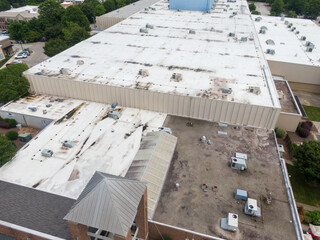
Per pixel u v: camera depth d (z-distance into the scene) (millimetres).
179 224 26359
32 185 30281
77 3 139375
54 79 45844
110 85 43469
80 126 40219
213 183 31062
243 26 75375
